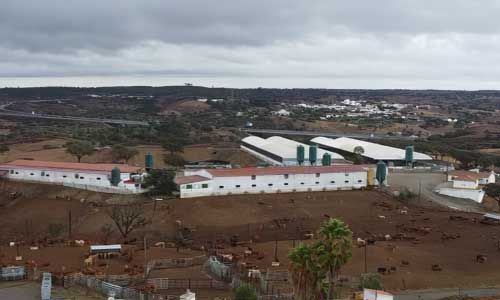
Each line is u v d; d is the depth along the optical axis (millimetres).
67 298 56906
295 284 49875
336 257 48844
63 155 172000
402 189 124500
